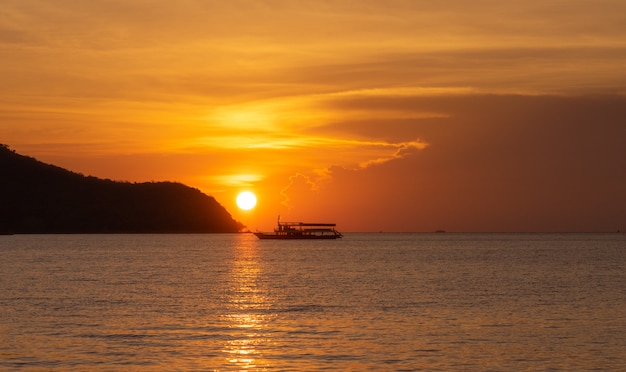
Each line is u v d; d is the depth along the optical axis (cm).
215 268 12275
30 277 9969
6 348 4366
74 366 3922
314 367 3916
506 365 3972
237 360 4072
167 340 4653
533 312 6028
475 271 11388
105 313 5934
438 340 4653
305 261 14738
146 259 15388
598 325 5266
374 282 9188
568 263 13762
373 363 4009
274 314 5903
